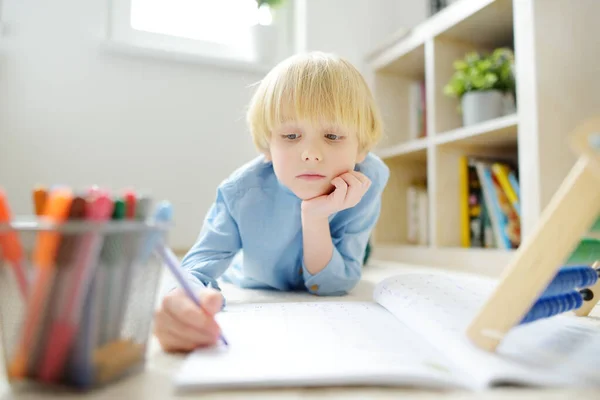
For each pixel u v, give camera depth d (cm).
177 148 161
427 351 39
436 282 64
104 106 152
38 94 144
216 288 75
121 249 33
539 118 101
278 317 53
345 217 84
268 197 81
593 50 107
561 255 36
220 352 38
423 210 159
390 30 188
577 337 46
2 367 38
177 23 170
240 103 170
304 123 67
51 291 30
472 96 128
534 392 31
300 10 179
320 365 34
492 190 130
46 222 30
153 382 33
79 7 150
